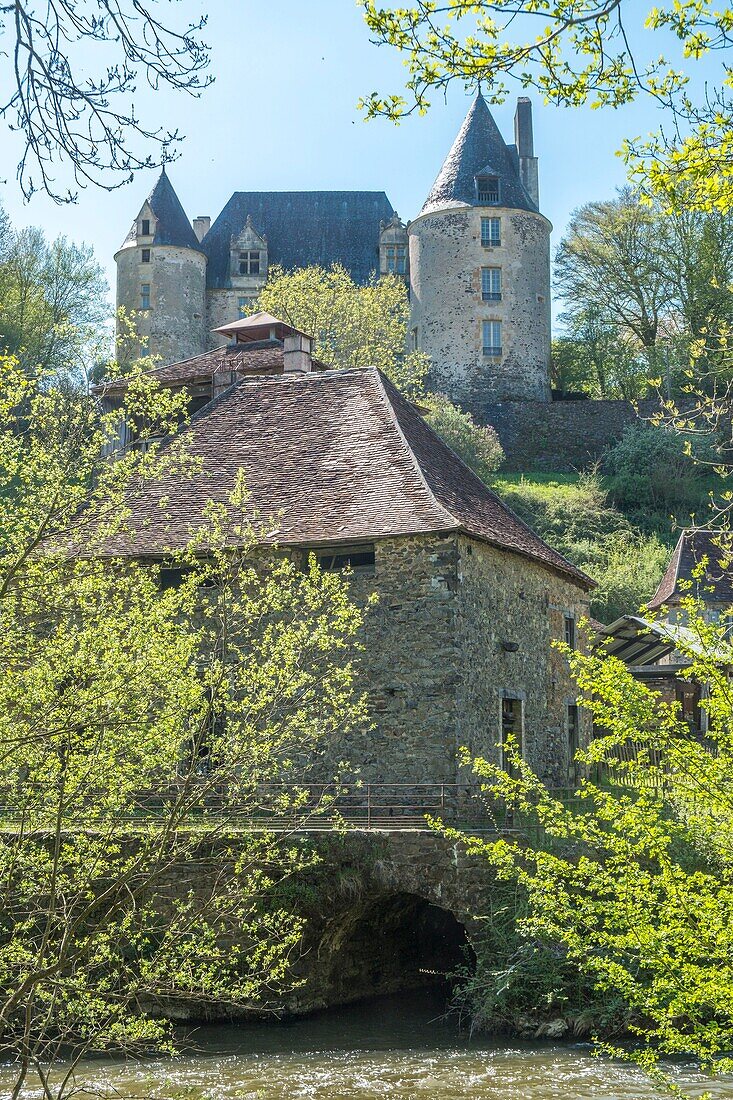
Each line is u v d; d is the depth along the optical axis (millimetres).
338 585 14352
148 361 11531
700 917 9266
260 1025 16359
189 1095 12898
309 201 69375
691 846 14641
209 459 23547
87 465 10805
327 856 16484
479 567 21000
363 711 19734
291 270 66188
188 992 11516
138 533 21812
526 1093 13258
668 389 52406
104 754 10180
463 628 19938
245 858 12531
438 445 24734
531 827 17016
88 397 11047
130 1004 15297
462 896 16453
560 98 7293
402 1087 13500
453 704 19328
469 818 19031
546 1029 15766
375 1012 17359
